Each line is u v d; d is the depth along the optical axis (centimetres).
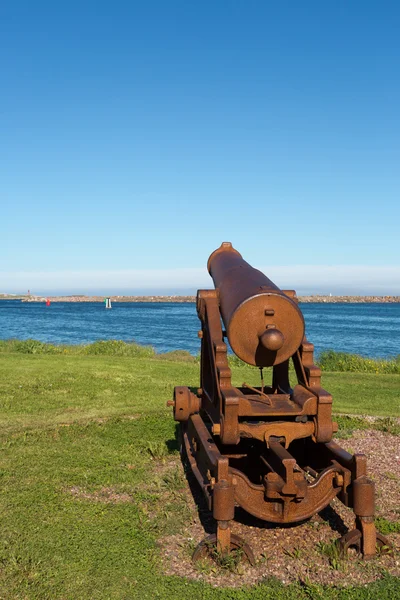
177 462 667
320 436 463
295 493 427
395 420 902
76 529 473
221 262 620
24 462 648
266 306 466
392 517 517
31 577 394
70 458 668
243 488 439
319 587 387
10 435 768
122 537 461
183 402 632
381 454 714
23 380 1204
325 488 450
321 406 460
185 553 438
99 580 392
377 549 439
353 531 441
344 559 429
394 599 375
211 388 588
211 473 459
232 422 452
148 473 626
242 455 587
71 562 416
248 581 400
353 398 1099
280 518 441
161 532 475
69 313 9925
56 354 1742
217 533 422
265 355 474
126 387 1154
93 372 1336
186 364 1549
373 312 11888
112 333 4744
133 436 777
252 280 514
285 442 468
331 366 1609
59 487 571
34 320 7125
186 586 388
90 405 972
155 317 8394
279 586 392
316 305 19125
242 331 469
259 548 453
